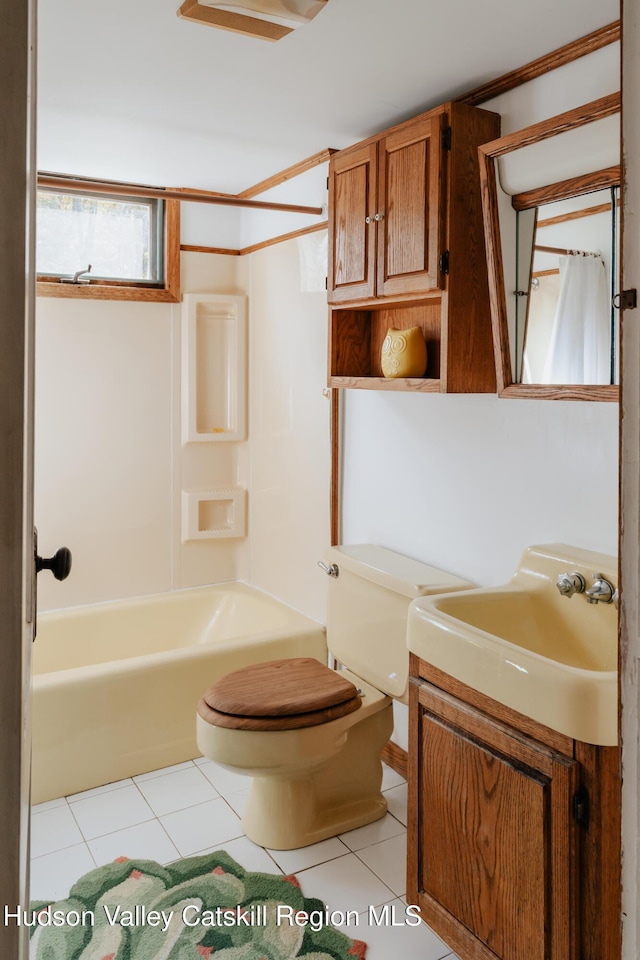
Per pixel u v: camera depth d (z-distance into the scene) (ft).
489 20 5.72
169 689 8.88
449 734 5.51
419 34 5.95
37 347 10.41
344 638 8.48
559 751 4.56
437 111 6.67
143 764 8.77
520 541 6.97
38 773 8.09
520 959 4.89
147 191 7.70
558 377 5.79
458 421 7.63
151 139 8.68
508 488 7.07
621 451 2.79
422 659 5.84
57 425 10.65
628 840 2.80
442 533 7.91
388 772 8.96
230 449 12.05
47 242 10.50
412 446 8.30
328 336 8.55
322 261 9.58
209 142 8.77
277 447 10.94
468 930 5.38
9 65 1.71
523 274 6.11
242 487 12.03
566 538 6.50
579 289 5.56
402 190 7.10
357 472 9.28
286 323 10.53
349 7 5.51
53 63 6.52
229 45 6.16
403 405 8.40
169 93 7.23
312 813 7.50
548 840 4.65
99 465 11.00
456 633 5.29
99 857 7.11
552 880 4.62
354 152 7.77
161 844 7.34
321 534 9.94
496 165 6.12
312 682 7.42
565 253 5.68
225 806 8.07
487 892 5.18
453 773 5.48
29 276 2.10
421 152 6.84
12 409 1.72
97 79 6.89
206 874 6.86
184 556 11.75
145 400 11.28
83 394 10.80
